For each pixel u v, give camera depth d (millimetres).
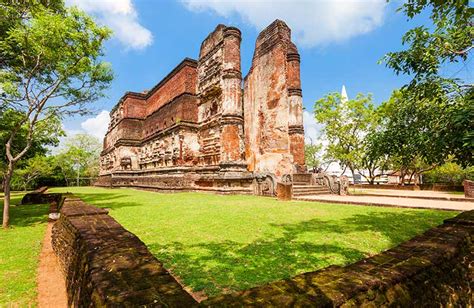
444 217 7973
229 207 10898
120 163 32812
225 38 19484
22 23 8906
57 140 13211
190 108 23609
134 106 34625
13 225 9039
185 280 3746
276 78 19922
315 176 18094
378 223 7297
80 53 9742
